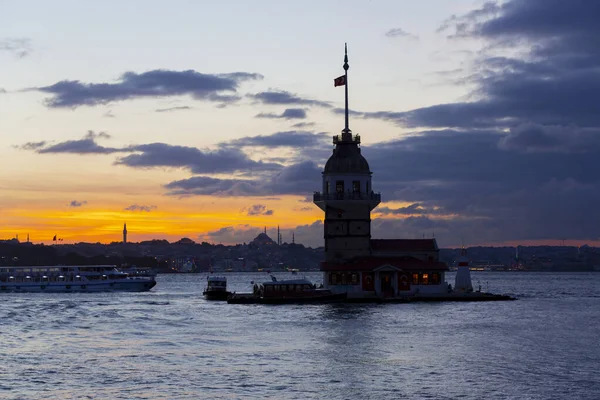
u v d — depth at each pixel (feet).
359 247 605.73
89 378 270.05
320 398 239.50
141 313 517.96
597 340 360.48
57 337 378.53
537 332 390.42
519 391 247.70
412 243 611.47
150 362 300.40
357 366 289.12
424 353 319.27
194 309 552.00
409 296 598.34
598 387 253.44
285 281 605.73
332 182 606.14
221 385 257.75
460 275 638.12
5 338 374.84
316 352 322.34
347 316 472.44
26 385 259.39
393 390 249.34
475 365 291.17
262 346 340.39
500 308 545.85
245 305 588.09
